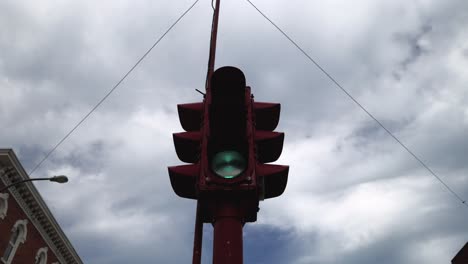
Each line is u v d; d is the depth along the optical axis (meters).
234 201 3.21
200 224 3.42
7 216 24.38
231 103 3.12
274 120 4.06
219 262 2.98
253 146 3.45
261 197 3.33
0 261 23.50
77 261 33.09
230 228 3.14
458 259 26.06
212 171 3.19
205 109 3.79
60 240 30.22
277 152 3.74
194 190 3.49
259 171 3.37
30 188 25.70
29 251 26.53
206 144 3.45
